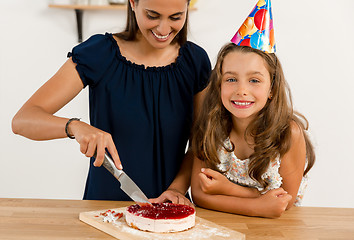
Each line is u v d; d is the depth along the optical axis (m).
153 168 1.44
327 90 3.07
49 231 1.02
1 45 3.10
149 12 1.16
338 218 1.19
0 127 3.17
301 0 3.02
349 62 3.05
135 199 1.10
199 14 3.05
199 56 1.46
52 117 1.16
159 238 0.98
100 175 1.43
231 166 1.38
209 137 1.34
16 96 3.15
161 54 1.42
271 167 1.30
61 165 3.22
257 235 1.04
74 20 3.07
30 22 3.08
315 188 3.13
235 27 3.06
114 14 3.04
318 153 3.11
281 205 1.15
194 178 1.35
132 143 1.40
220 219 1.16
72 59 1.31
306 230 1.08
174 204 1.15
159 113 1.40
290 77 3.07
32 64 3.12
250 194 1.28
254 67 1.21
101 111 1.39
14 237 0.97
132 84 1.39
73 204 1.23
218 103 1.34
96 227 1.06
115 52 1.37
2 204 1.20
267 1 1.25
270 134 1.28
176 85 1.42
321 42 3.04
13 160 3.21
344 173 3.11
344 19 3.02
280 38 3.06
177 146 1.44
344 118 3.08
